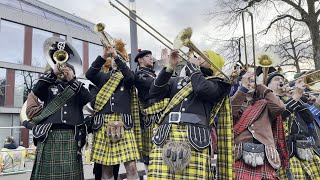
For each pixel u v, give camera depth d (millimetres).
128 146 3494
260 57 3338
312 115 4016
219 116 3061
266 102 3281
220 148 3039
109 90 3598
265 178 3084
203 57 2850
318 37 14625
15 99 23391
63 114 3236
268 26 15734
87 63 27094
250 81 3328
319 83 4406
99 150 3496
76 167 3244
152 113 3730
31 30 24453
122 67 3508
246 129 3256
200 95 2824
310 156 3912
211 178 2838
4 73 23062
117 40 3666
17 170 6086
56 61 3197
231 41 15117
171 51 2877
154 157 2812
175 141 2693
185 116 2816
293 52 17219
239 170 3158
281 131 3463
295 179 3824
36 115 3320
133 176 3467
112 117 3549
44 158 3156
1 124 22672
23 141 14617
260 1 15180
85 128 3404
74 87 3264
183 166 2596
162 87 3000
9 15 23250
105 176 3553
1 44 22922
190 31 2680
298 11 15180
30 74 24141
